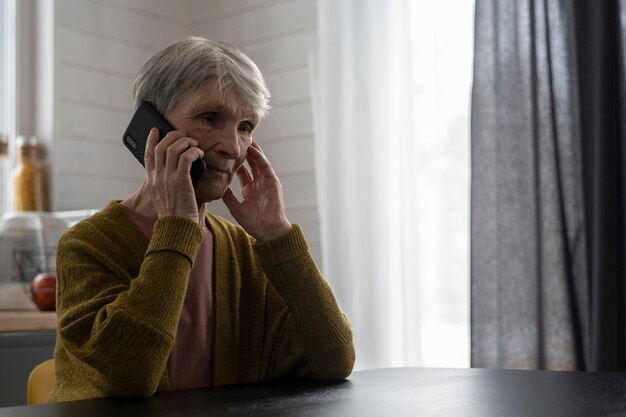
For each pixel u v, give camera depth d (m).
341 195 3.45
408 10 3.37
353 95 3.46
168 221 1.33
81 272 1.37
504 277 3.08
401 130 3.34
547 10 3.04
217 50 1.41
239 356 1.54
